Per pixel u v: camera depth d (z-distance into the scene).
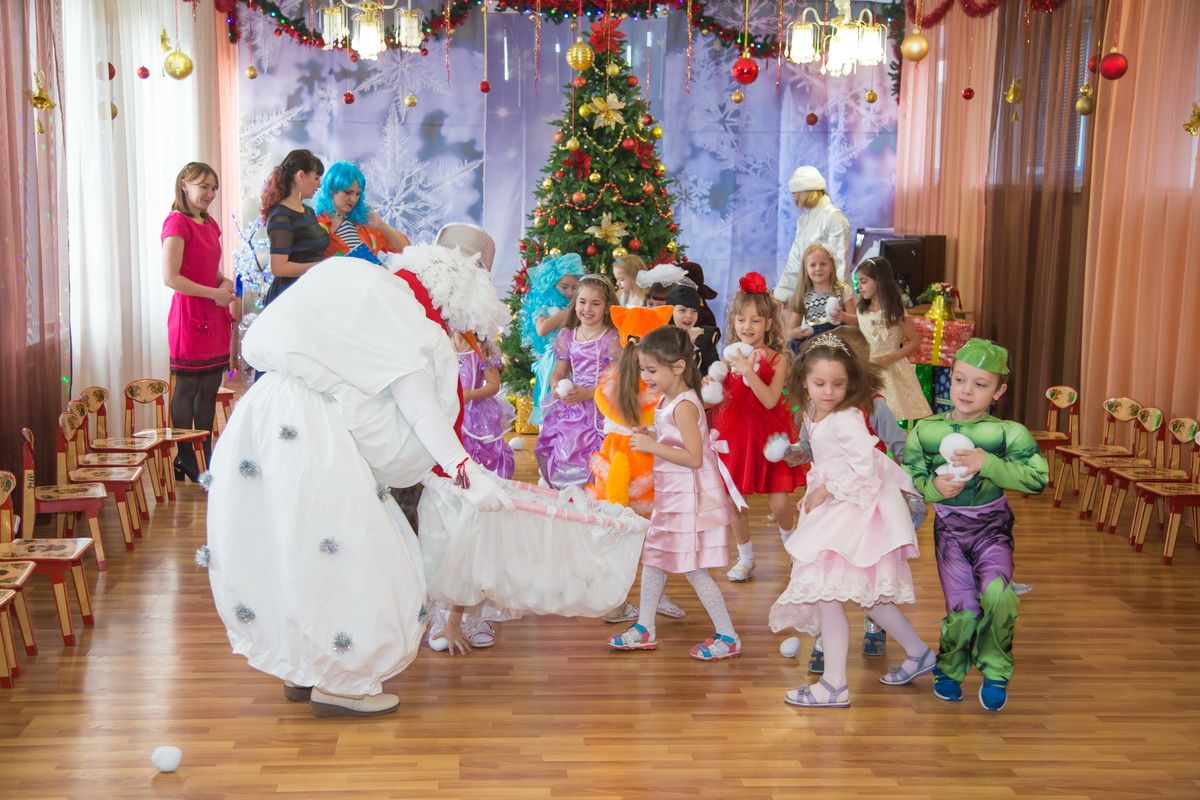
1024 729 3.38
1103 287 6.61
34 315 5.09
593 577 3.54
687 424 3.80
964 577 3.52
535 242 7.87
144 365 6.87
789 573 4.93
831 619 3.50
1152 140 6.05
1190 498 5.07
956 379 3.51
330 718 3.35
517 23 10.03
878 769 3.11
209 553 3.24
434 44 9.99
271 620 3.20
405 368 3.18
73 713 3.35
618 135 7.64
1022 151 7.77
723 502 3.92
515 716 3.40
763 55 10.18
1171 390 6.00
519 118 10.16
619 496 4.05
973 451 3.38
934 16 9.25
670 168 10.38
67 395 5.48
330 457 3.14
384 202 10.16
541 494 3.67
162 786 2.93
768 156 10.41
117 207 6.20
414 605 3.24
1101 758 3.20
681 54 10.21
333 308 3.21
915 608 4.43
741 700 3.56
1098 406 6.67
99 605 4.27
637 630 3.98
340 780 2.98
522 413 7.74
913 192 9.95
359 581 3.16
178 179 5.96
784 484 4.75
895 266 8.94
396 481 3.33
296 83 9.91
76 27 5.77
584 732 3.30
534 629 4.18
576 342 4.83
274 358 3.18
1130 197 6.30
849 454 3.45
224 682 3.60
